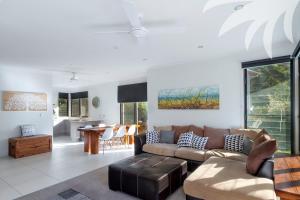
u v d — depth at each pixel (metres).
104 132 5.55
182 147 4.02
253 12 2.32
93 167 4.13
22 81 5.53
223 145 3.86
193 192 2.27
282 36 3.18
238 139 3.63
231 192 2.02
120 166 2.96
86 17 2.38
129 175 2.77
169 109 5.21
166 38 3.15
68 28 2.70
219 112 4.41
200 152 3.60
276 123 3.87
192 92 4.80
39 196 2.81
